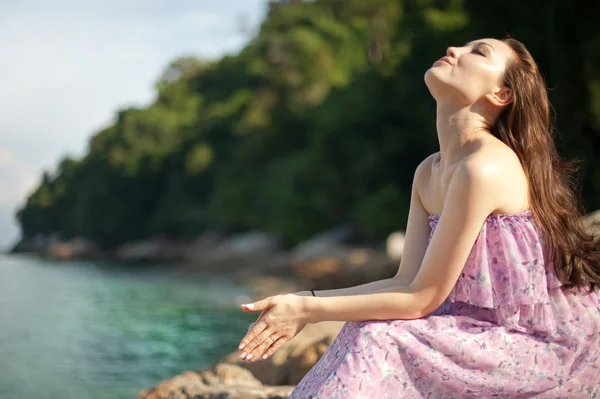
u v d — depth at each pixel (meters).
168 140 75.56
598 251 2.70
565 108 18.88
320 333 5.07
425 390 2.48
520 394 2.47
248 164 54.72
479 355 2.45
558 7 19.03
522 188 2.63
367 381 2.41
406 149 31.45
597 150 19.31
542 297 2.54
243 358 2.66
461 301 2.67
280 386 4.26
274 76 52.66
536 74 2.78
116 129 81.19
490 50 2.75
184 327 15.52
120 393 8.19
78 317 18.36
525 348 2.50
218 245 57.62
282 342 2.66
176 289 29.95
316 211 39.66
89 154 86.12
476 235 2.57
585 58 18.62
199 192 67.19
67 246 81.00
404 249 3.02
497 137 2.76
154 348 12.16
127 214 76.38
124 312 19.69
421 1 31.34
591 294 2.62
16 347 12.47
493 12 21.94
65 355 11.37
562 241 2.62
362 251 33.94
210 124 66.81
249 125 55.34
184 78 84.31
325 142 35.81
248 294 26.45
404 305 2.56
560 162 2.93
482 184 2.54
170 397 4.03
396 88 31.44
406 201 31.97
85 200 79.12
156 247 66.56
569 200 2.79
